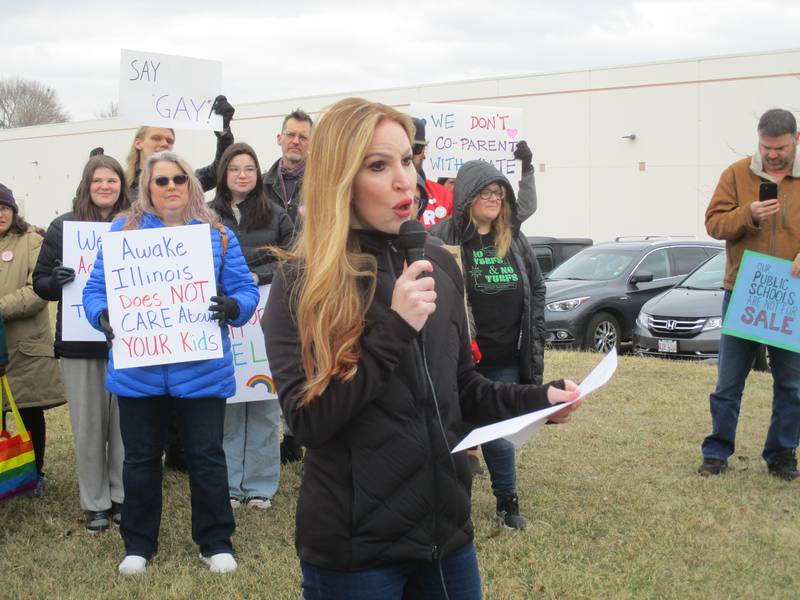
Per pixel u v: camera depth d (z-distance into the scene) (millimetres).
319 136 1972
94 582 4051
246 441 5227
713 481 5430
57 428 7105
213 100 5641
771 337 5262
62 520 4914
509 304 4613
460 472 2098
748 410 7434
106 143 35562
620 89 22734
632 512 4895
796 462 5605
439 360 2088
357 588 1985
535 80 23984
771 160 5262
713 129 21484
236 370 5043
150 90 5461
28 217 38938
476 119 6559
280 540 4598
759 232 5367
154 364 4035
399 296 1896
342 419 1885
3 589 3967
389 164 1964
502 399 2197
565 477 5555
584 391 2006
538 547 4406
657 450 6184
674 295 10805
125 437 4188
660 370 9328
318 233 1943
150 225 4234
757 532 4582
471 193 4488
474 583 2137
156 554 4359
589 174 23391
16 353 5191
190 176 4254
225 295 4234
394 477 1973
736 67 20984
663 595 3871
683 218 22047
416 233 2006
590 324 11648
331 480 1994
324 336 1878
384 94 26000
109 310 4055
